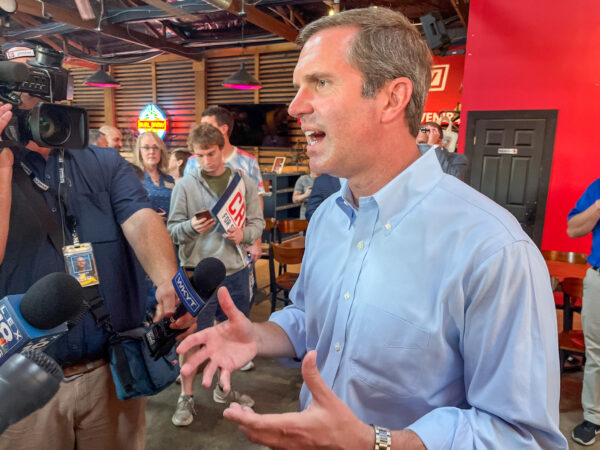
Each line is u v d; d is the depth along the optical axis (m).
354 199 0.88
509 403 0.63
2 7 0.93
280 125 9.49
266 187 6.91
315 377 0.56
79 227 1.17
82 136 0.98
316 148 0.75
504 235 0.67
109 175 1.25
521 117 4.50
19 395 0.44
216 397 2.54
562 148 4.36
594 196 2.19
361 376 0.78
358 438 0.58
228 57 9.85
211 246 2.33
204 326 2.32
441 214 0.73
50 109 0.90
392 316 0.74
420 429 0.64
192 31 8.97
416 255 0.74
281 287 3.40
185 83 10.28
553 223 4.50
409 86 0.71
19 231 1.03
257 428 0.54
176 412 2.36
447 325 0.71
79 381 1.16
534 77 4.39
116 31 7.40
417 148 0.82
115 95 11.02
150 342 1.02
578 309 2.66
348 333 0.81
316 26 0.74
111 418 1.25
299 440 0.56
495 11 4.49
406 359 0.74
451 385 0.75
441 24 5.43
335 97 0.70
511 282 0.65
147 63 10.50
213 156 2.37
